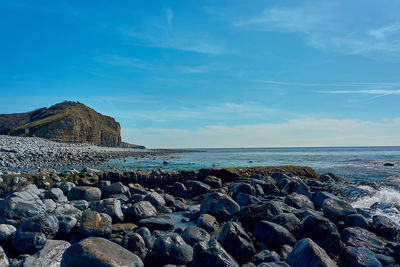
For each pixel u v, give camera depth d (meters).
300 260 5.66
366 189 15.21
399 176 22.67
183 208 11.05
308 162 40.50
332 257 6.73
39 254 5.45
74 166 24.45
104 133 119.62
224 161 41.12
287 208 10.03
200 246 5.73
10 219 6.89
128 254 5.31
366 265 5.92
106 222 7.20
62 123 83.62
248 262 6.21
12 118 115.44
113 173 15.47
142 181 15.78
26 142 42.75
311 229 7.38
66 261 4.91
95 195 11.05
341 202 9.74
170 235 6.48
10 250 6.03
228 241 6.54
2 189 11.52
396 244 7.21
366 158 54.44
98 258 4.79
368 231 7.74
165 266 5.71
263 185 14.32
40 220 6.41
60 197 10.21
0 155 24.50
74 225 7.17
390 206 11.42
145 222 8.09
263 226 7.55
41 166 22.86
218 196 9.77
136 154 54.78
